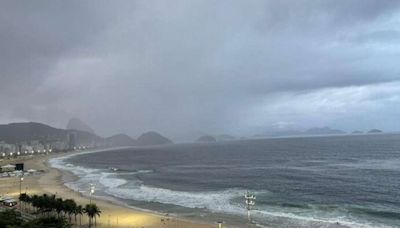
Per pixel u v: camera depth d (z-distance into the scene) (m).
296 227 77.75
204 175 181.62
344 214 89.38
